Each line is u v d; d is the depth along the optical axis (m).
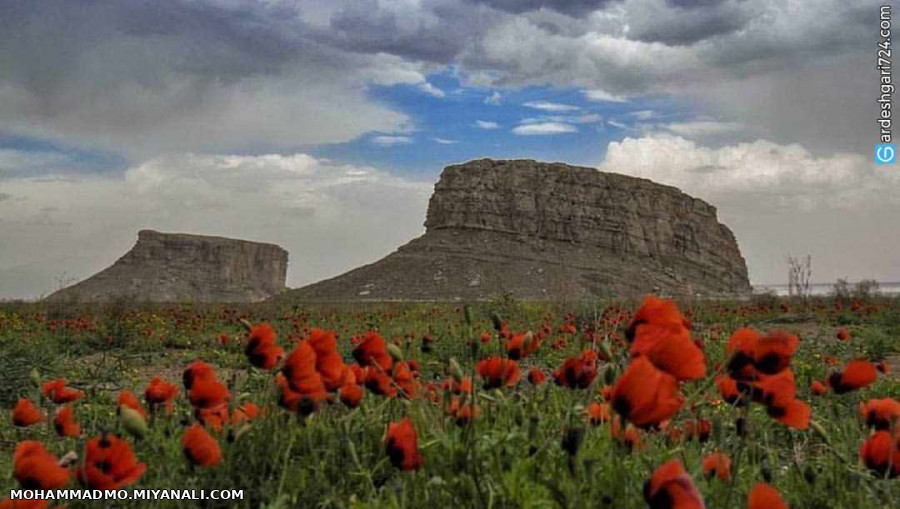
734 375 2.53
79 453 2.76
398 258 127.44
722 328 16.06
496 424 3.37
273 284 160.38
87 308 22.20
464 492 2.59
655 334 2.19
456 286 114.12
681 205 148.50
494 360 3.43
